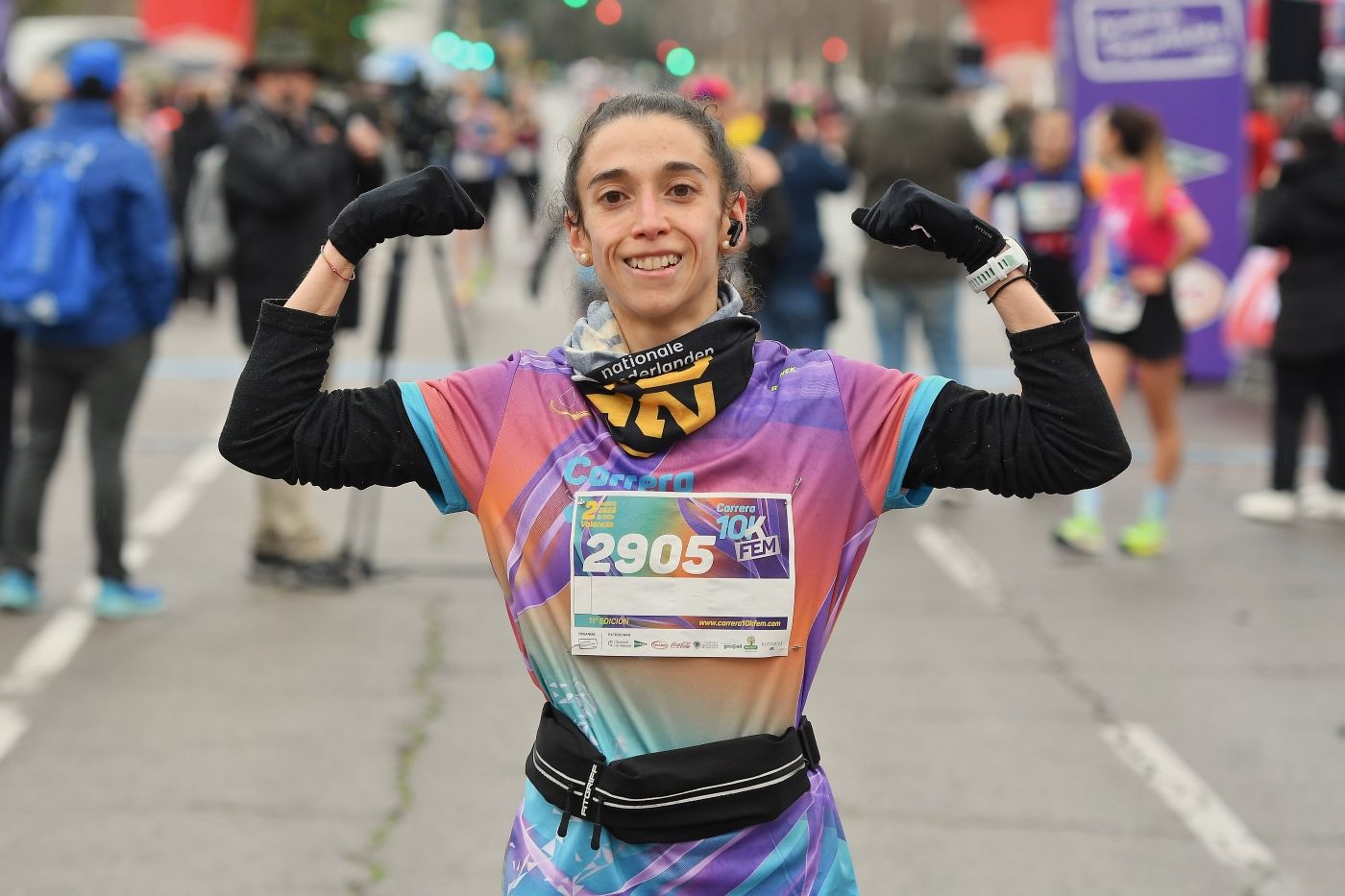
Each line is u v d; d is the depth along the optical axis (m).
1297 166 8.93
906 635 7.09
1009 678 6.49
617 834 2.49
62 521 9.06
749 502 2.47
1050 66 25.56
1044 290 9.64
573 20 96.94
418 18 35.28
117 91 7.04
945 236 2.53
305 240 7.55
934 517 9.45
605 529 2.47
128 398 7.19
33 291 6.84
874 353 14.41
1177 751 5.71
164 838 4.91
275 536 7.91
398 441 2.56
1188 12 13.01
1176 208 8.11
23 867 4.71
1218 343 13.36
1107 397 2.51
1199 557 8.49
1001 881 4.66
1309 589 7.88
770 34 91.38
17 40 29.11
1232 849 4.90
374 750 5.66
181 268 16.91
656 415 2.49
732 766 2.47
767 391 2.53
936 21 59.12
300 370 2.55
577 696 2.51
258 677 6.45
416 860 4.78
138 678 6.44
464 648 6.87
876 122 10.27
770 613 2.48
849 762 5.57
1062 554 8.55
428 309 17.12
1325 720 6.04
